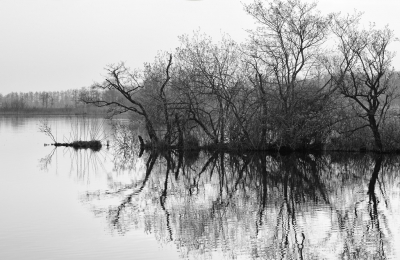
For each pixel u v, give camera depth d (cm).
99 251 1467
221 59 3931
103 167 3381
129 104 4816
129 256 1430
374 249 1493
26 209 2008
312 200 2212
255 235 1655
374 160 3534
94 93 4416
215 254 1460
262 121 3884
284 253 1466
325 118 3772
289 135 3853
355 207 2048
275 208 2055
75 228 1723
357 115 3688
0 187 2523
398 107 3847
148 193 2408
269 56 3738
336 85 3719
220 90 3931
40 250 1475
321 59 3728
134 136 4784
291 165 3375
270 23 3684
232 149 4041
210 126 4247
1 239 1585
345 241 1577
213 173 3117
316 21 3653
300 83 3819
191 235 1645
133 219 1859
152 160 3788
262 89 3759
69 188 2523
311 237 1628
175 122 4247
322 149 3947
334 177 2884
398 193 2347
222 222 1822
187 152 4175
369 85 3628
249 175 3016
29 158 3778
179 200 2236
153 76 4234
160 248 1509
